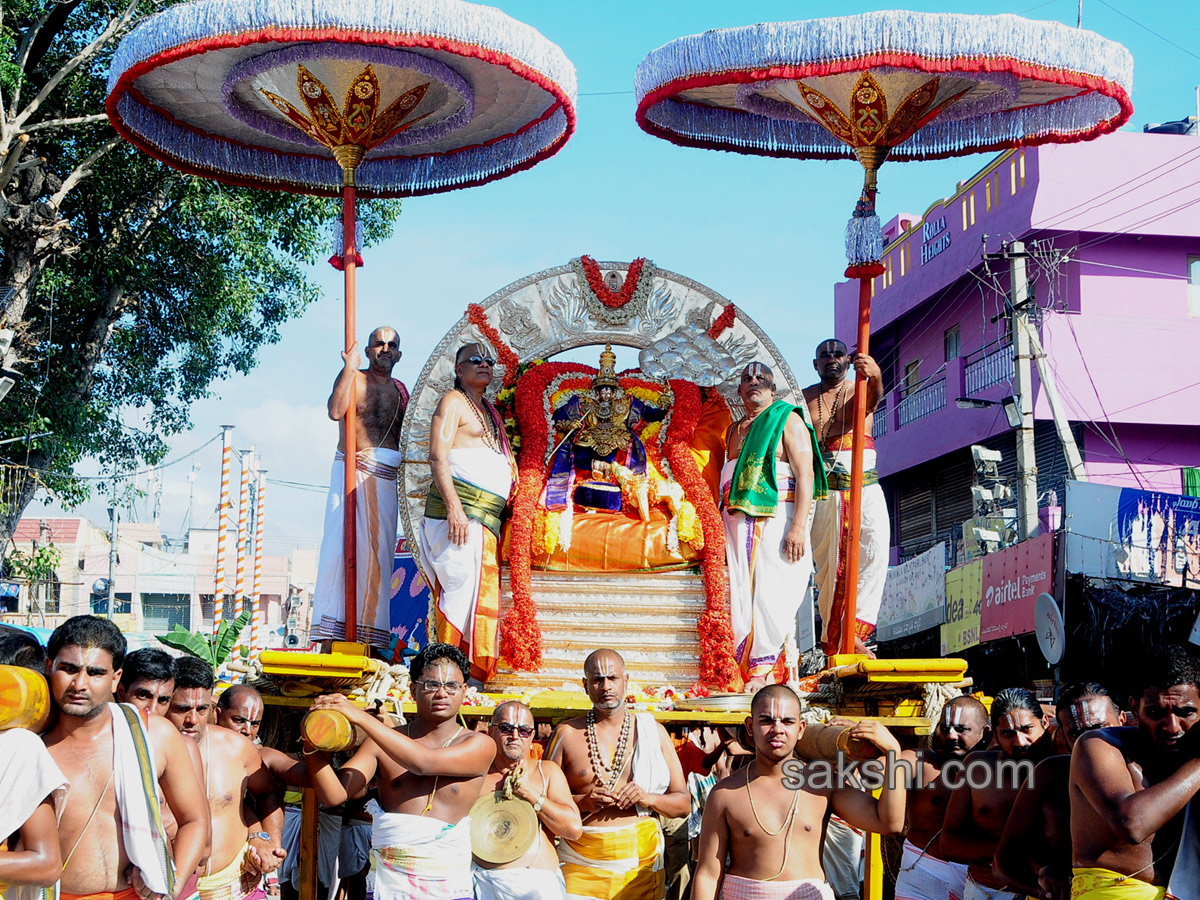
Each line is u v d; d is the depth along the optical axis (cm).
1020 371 1798
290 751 695
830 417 829
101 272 1720
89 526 4069
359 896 723
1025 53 655
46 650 457
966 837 576
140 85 762
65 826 417
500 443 795
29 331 1714
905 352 2661
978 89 772
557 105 784
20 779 391
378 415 807
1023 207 2178
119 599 4116
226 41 650
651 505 816
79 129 1689
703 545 788
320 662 627
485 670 759
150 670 490
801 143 845
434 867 541
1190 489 1969
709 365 826
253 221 1761
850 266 741
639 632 788
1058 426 1802
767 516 764
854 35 645
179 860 435
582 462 840
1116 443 2159
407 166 877
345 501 741
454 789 553
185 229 1791
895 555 2691
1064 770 506
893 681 657
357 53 698
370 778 557
